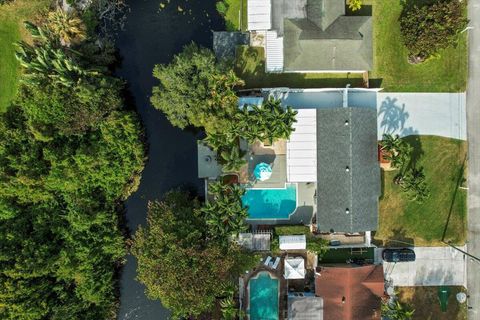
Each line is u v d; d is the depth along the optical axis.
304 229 37.59
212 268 33.25
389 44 38.47
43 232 34.81
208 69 33.94
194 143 39.62
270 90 37.69
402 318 36.50
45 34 34.06
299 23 36.50
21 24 37.84
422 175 36.16
